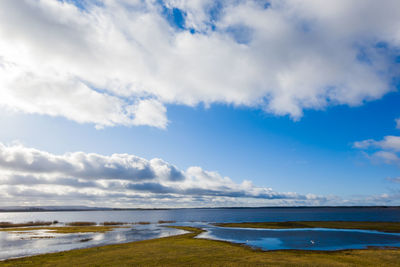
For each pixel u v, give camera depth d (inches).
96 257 1385.3
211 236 2493.8
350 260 1317.7
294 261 1269.7
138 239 2317.9
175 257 1365.7
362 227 3358.8
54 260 1341.0
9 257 1504.7
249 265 1168.8
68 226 4023.1
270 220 6008.9
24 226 4047.7
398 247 1860.2
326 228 3314.5
